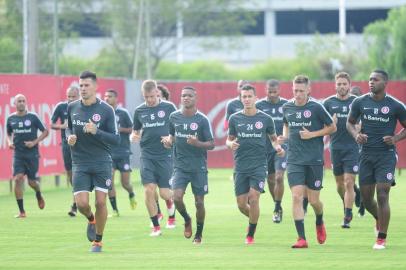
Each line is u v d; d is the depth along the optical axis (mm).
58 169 66688
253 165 35875
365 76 127375
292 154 35219
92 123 32562
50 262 31766
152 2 151625
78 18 144750
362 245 35469
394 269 29547
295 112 35156
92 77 33344
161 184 40406
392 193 60188
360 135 33906
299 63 147875
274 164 44500
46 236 39281
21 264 31375
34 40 70250
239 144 35812
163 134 39781
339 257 32281
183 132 36562
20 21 97312
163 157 40094
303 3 175750
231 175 78250
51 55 108875
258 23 178375
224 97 83875
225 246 35594
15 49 85438
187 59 178000
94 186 33656
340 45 147250
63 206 53125
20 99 47906
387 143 33594
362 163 34719
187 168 36688
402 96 80062
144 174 39688
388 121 34156
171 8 153500
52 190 64812
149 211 39219
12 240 38000
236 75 156375
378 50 125375
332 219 45156
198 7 158875
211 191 62875
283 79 149375
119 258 32531
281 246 35406
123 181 48812
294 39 177125
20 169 47938
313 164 35062
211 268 30094
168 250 34531
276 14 177500
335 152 43156
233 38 163500
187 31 161375
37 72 70812
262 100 46938
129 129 48562
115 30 143875
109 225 43219
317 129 35031
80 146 33438
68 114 33719
